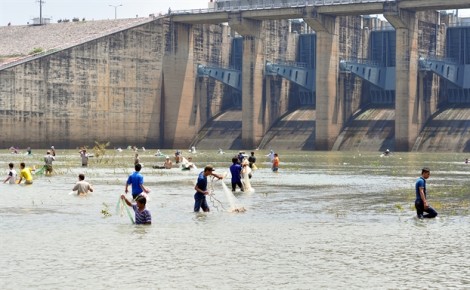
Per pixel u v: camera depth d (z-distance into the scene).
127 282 26.80
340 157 160.00
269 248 34.00
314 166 117.00
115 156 155.75
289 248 34.03
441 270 29.11
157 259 31.16
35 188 67.56
